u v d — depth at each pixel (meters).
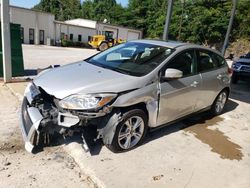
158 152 4.01
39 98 3.66
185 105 4.71
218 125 5.46
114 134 3.60
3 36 6.59
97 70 4.09
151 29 51.62
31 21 29.92
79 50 26.17
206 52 5.25
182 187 3.27
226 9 40.19
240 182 3.53
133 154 3.85
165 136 4.59
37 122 3.36
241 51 37.22
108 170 3.39
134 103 3.70
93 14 73.19
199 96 5.01
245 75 10.06
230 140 4.80
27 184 3.01
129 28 41.69
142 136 4.05
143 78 3.86
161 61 4.20
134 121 3.88
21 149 3.70
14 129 4.25
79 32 35.31
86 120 3.40
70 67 4.33
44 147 3.77
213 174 3.63
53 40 32.34
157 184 3.26
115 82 3.65
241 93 8.92
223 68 5.75
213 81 5.31
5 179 3.05
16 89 6.29
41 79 3.88
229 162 4.01
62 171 3.31
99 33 37.84
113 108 3.60
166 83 4.16
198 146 4.39
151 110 4.00
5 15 6.47
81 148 3.79
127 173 3.39
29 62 11.87
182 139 4.57
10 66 6.88
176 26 43.16
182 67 4.54
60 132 3.49
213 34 39.97
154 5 53.62
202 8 41.66
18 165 3.33
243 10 40.31
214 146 4.47
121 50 4.82
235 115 6.25
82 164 3.45
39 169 3.30
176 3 45.31
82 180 3.20
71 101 3.34
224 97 6.04
